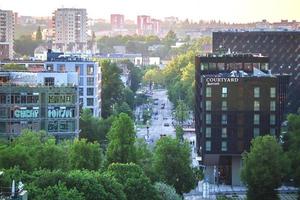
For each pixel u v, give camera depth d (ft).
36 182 545.03
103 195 561.02
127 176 643.86
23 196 423.23
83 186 556.51
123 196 586.45
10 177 538.06
